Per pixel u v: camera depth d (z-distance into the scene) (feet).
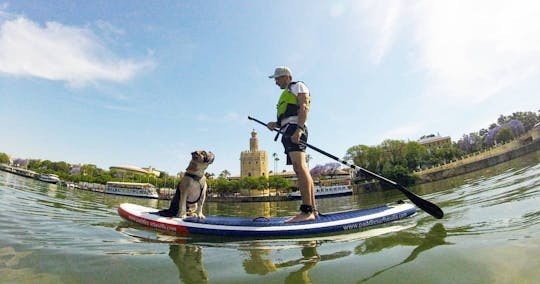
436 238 7.15
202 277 5.16
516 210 9.78
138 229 10.85
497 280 4.14
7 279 4.91
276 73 13.17
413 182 154.51
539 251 5.00
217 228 9.96
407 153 185.78
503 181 24.47
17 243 7.18
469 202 14.21
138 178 271.69
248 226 10.02
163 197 156.25
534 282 3.91
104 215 14.51
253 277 5.09
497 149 144.66
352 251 6.68
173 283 4.86
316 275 5.03
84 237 8.58
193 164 12.03
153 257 6.58
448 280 4.34
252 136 300.61
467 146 230.07
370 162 184.96
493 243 5.90
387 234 8.54
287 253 6.95
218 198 222.69
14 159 269.85
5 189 23.43
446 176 151.33
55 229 9.46
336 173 253.03
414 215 12.21
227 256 6.75
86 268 5.61
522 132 204.44
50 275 5.16
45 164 280.51
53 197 23.73
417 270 4.88
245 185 223.92
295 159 11.56
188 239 9.25
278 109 12.87
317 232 9.73
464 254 5.41
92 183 213.87
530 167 36.65
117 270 5.54
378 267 5.22
